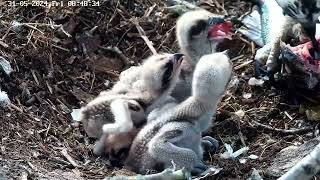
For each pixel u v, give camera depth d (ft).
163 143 33.06
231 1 46.29
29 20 41.96
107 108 35.37
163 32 43.24
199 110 33.96
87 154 35.47
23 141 34.60
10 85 37.93
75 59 41.06
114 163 35.01
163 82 35.32
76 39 41.96
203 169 33.88
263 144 36.45
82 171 33.81
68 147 35.53
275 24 41.14
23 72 39.06
